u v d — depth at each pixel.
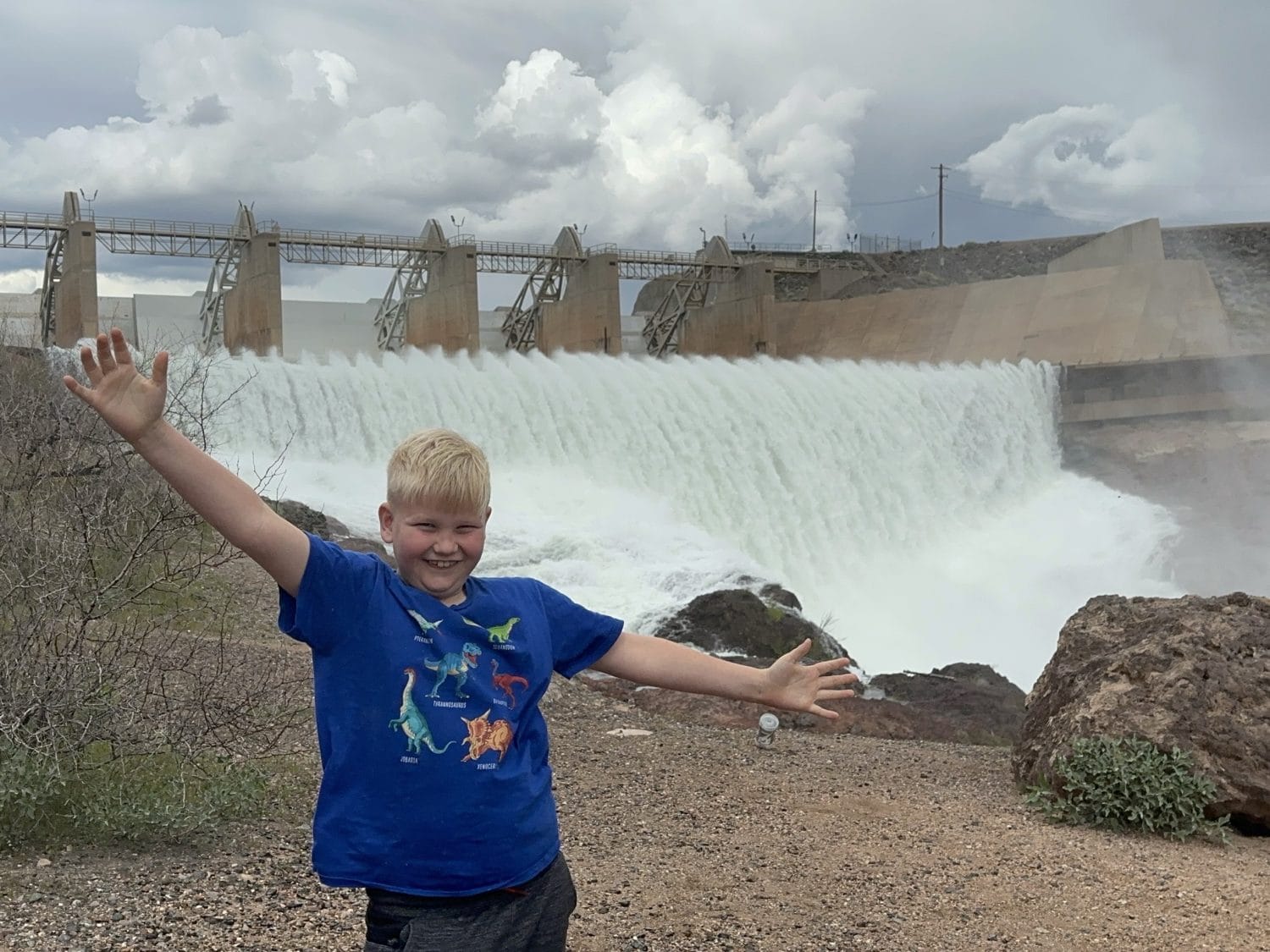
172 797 6.97
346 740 3.17
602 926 5.92
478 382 35.91
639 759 10.55
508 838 3.21
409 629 3.21
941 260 99.75
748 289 65.25
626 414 36.53
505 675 3.29
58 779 6.65
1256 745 8.72
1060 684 10.02
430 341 58.69
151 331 55.78
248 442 30.61
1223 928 6.35
